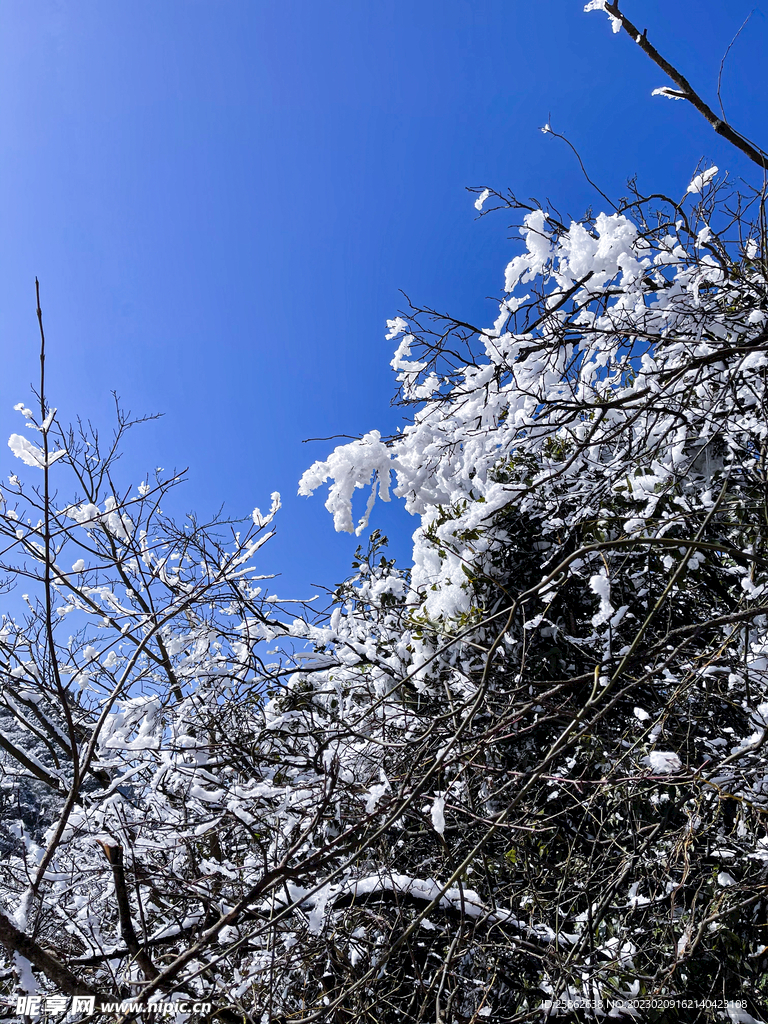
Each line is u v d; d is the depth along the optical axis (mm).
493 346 4113
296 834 3447
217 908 3400
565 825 3648
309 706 4539
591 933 3137
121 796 3707
